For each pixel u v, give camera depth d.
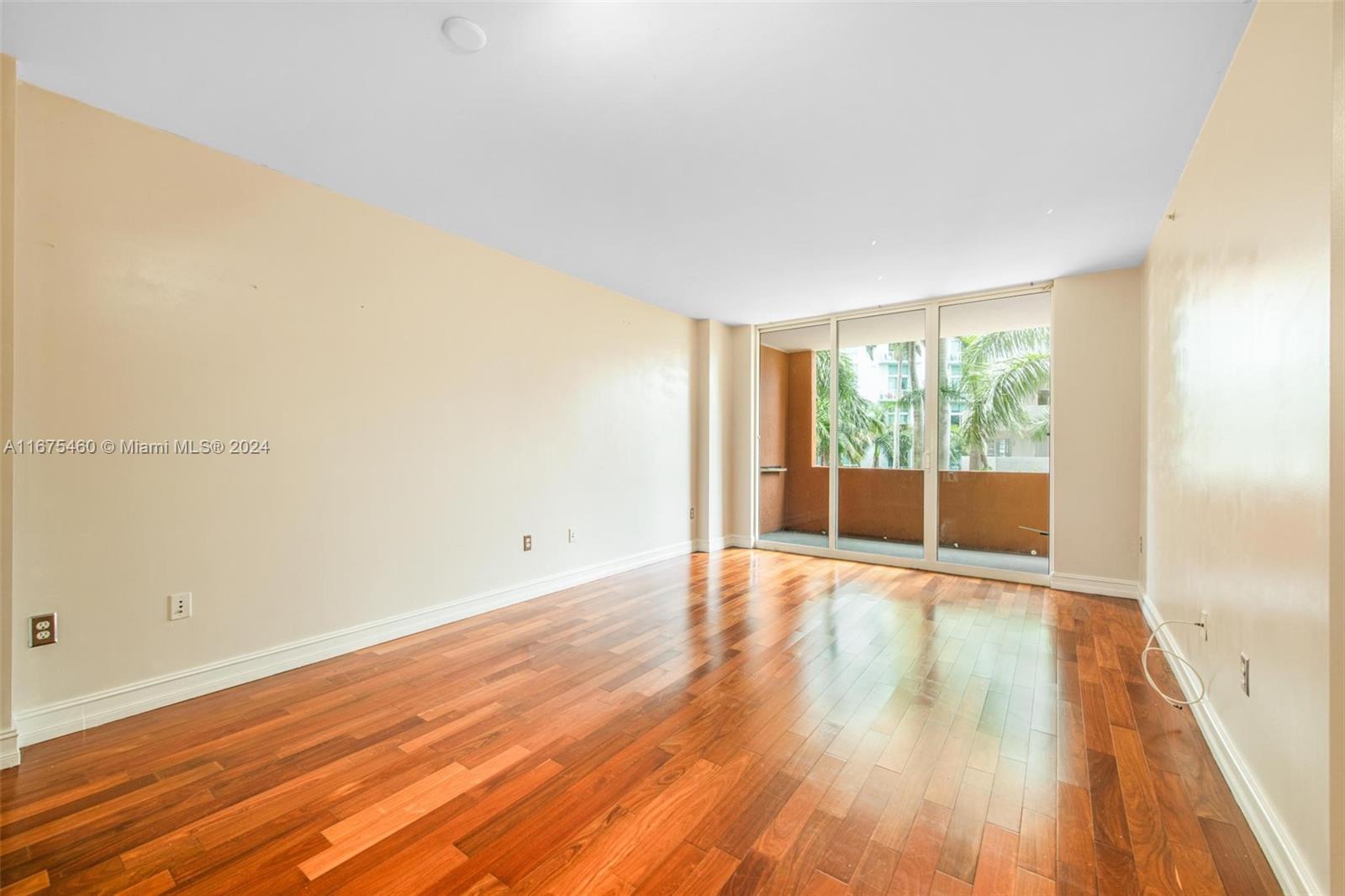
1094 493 4.17
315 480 2.88
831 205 2.99
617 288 4.72
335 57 1.89
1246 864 1.48
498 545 3.83
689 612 3.75
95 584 2.20
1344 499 1.18
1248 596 1.70
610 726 2.23
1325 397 1.24
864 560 5.36
